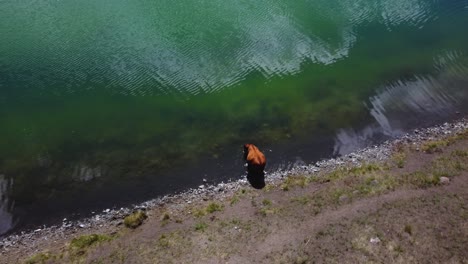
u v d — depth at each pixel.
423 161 29.03
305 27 48.66
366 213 24.02
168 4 52.38
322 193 26.44
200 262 21.69
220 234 23.59
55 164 30.38
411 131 33.34
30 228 25.69
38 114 35.16
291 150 31.69
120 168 30.19
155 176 29.55
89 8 51.34
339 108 36.09
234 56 42.84
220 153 31.47
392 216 23.53
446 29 49.44
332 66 42.06
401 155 30.23
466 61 42.69
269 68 41.28
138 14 49.97
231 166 30.22
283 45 45.06
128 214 26.52
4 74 39.72
